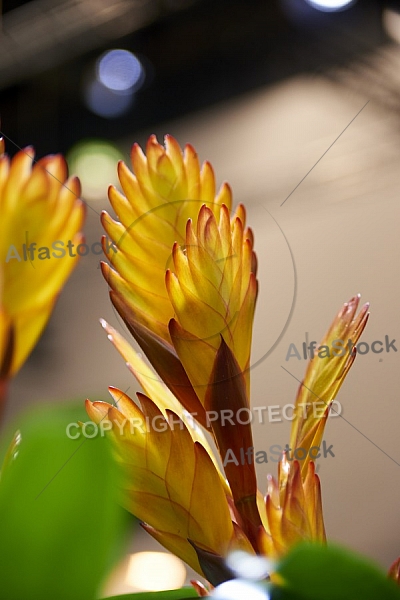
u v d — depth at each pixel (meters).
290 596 0.49
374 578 0.49
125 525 0.47
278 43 1.82
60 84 1.25
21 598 0.46
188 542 0.59
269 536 0.58
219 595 0.49
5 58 1.70
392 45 1.91
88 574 0.46
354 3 2.02
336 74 1.68
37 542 0.46
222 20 1.76
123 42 1.76
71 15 1.82
